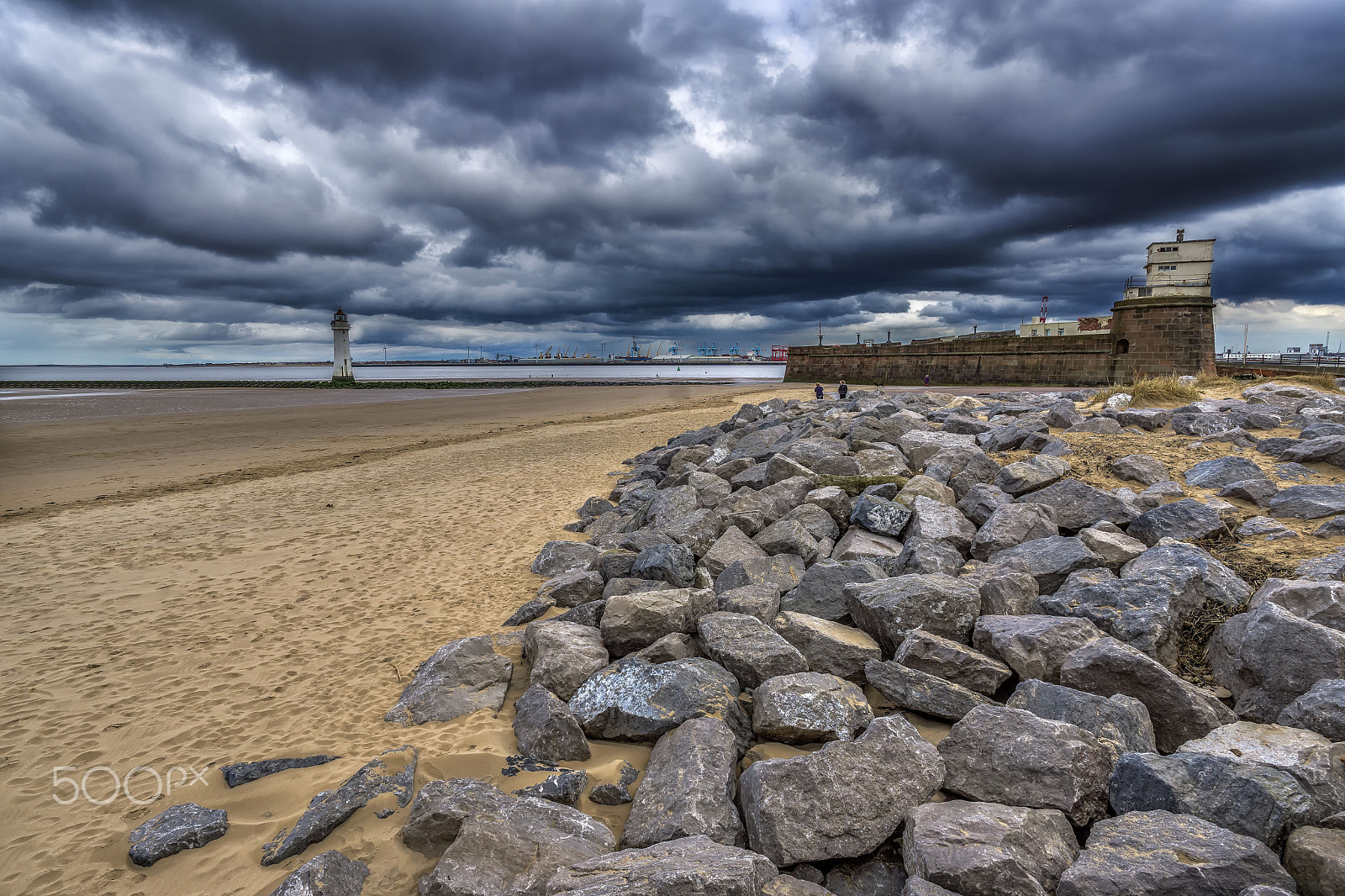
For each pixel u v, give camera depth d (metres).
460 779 4.16
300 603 8.16
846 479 9.52
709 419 30.20
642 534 8.49
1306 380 14.62
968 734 4.00
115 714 5.54
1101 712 4.01
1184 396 12.70
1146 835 3.06
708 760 4.01
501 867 3.38
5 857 3.88
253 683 6.07
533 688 5.19
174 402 52.62
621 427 28.58
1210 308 38.94
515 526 11.73
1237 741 3.75
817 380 67.12
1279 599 4.73
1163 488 7.57
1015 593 5.57
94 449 24.05
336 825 3.98
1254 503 6.93
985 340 53.75
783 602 6.50
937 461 9.75
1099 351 45.84
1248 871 2.77
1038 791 3.61
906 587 5.58
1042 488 8.20
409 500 14.17
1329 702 3.75
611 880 2.95
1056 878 3.10
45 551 10.57
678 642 5.53
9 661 6.63
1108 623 5.09
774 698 4.55
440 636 7.00
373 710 5.47
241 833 4.02
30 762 4.85
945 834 3.23
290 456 21.89
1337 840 2.92
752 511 8.80
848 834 3.48
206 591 8.66
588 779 4.35
